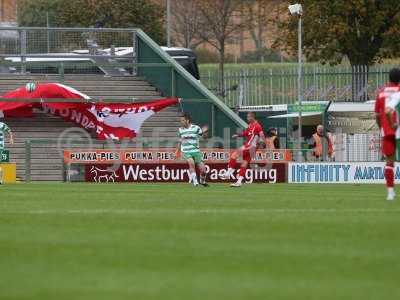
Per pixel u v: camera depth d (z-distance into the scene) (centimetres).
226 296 3275
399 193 8888
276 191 9325
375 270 3781
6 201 7219
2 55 15262
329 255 4119
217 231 4912
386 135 7175
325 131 14200
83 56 15375
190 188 10094
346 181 13062
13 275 3653
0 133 11638
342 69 16950
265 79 17625
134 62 15362
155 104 14338
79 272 3719
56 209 6297
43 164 13788
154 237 4669
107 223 5291
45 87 14162
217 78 18100
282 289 3400
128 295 3284
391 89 7125
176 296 3269
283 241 4538
